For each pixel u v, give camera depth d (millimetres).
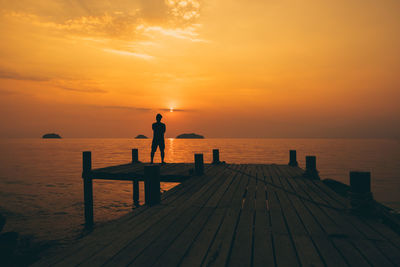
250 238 3488
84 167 10008
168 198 5949
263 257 2904
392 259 2820
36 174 27734
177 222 4219
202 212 4816
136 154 13188
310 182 7973
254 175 9367
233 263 2758
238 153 67875
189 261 2787
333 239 3436
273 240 3422
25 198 15883
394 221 4129
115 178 9664
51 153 73688
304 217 4461
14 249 8062
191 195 6250
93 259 2840
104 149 95875
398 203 15734
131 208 13430
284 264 2727
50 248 8359
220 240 3412
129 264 2719
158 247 3182
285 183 7812
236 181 8172
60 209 13180
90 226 10219
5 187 19781
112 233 3699
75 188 19328
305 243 3301
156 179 5441
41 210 12992
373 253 2982
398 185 22047
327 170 32844
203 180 8367
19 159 51219
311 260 2807
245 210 4945
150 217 4500
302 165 36594
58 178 24672
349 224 4062
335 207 5105
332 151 81250
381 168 35219
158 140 11867
